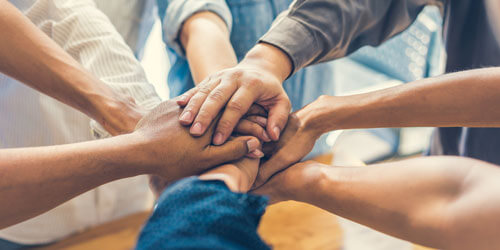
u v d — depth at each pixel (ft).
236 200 2.05
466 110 2.69
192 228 1.91
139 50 4.44
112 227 4.58
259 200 2.06
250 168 2.83
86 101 3.06
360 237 4.11
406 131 5.82
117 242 4.35
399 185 2.41
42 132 4.24
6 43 2.95
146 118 2.85
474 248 2.13
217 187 2.11
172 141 2.73
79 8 3.62
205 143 2.78
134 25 4.27
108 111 3.05
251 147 2.83
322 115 2.99
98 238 4.42
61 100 3.12
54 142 4.30
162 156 2.71
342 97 3.04
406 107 2.80
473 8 3.55
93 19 3.59
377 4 3.42
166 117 2.83
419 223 2.29
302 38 3.19
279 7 4.32
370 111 2.88
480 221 2.12
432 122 2.78
